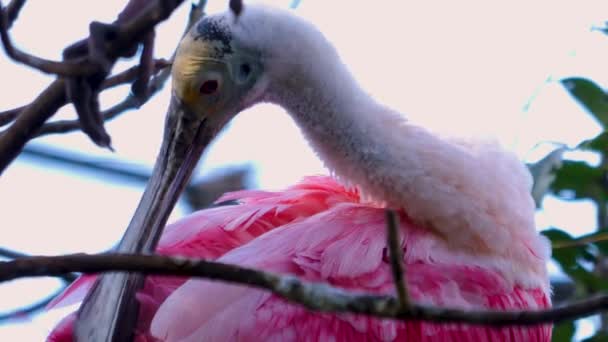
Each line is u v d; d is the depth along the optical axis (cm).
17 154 326
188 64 548
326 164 580
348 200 619
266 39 554
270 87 565
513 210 579
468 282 562
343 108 563
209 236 580
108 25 306
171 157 560
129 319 517
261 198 618
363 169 567
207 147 565
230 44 550
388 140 563
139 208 554
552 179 609
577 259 607
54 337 543
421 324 564
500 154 592
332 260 545
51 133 392
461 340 573
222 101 557
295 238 561
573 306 282
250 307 538
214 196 774
